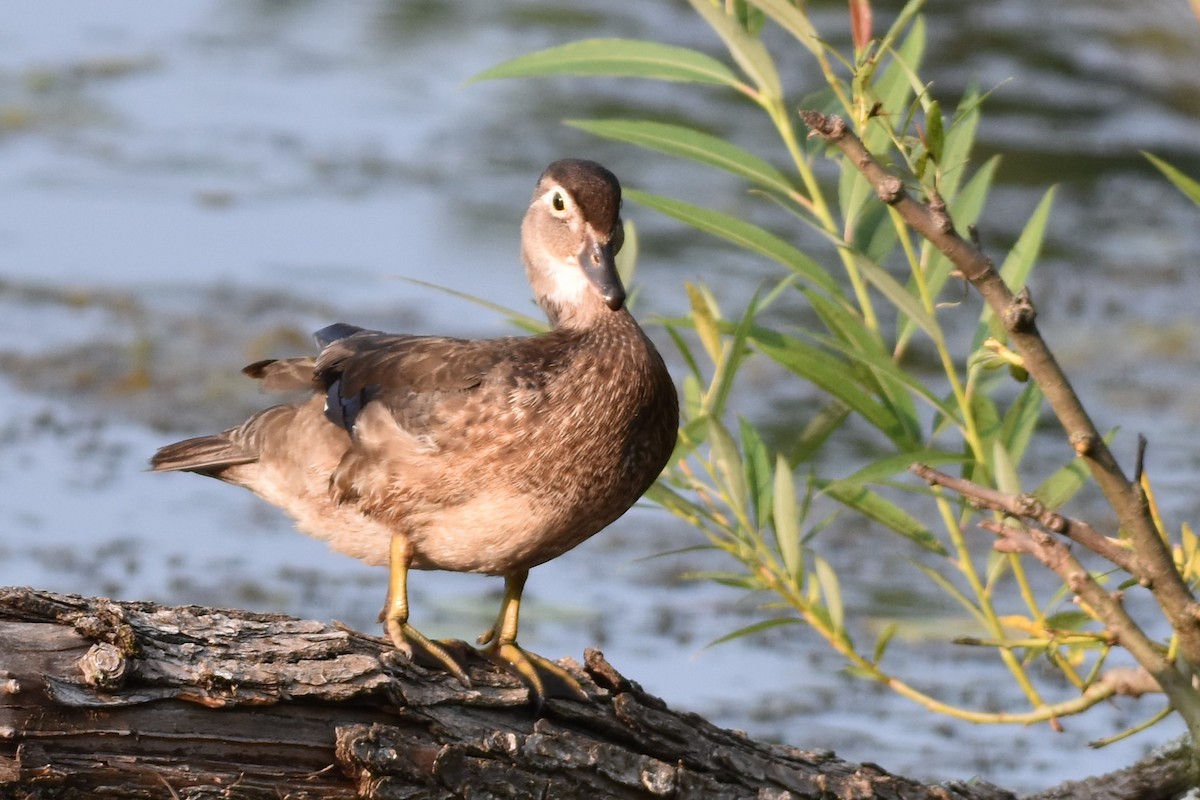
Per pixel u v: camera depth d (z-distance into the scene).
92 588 12.47
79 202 21.31
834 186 22.25
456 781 6.50
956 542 8.38
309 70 27.44
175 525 13.94
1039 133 23.98
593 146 24.42
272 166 23.02
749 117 25.06
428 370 7.76
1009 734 11.21
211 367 17.12
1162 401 16.94
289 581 12.98
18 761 5.92
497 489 7.57
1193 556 7.12
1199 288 20.23
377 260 19.92
